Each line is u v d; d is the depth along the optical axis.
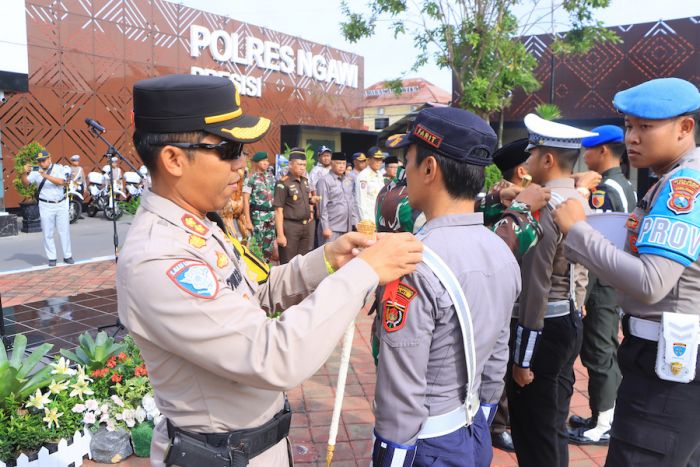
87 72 15.70
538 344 2.33
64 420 2.99
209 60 19.03
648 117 1.81
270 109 21.38
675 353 1.73
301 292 1.54
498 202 2.52
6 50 10.23
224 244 1.38
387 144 1.70
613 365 3.28
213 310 1.14
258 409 1.32
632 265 1.68
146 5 17.02
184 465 1.28
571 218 1.88
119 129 16.41
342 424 3.52
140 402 3.18
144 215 1.28
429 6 12.79
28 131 14.56
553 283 2.39
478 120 1.53
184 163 1.25
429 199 1.55
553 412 2.38
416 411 1.40
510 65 13.10
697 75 13.51
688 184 1.67
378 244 1.27
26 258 9.00
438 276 1.39
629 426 1.87
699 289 1.73
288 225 7.34
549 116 13.93
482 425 1.64
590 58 14.55
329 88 23.84
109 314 5.51
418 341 1.39
